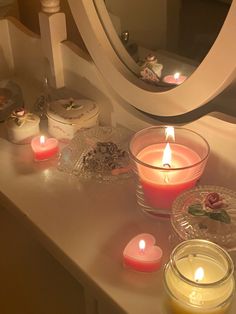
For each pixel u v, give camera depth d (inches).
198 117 18.4
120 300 14.5
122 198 18.2
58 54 22.5
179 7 16.2
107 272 15.4
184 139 18.1
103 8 19.1
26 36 24.3
